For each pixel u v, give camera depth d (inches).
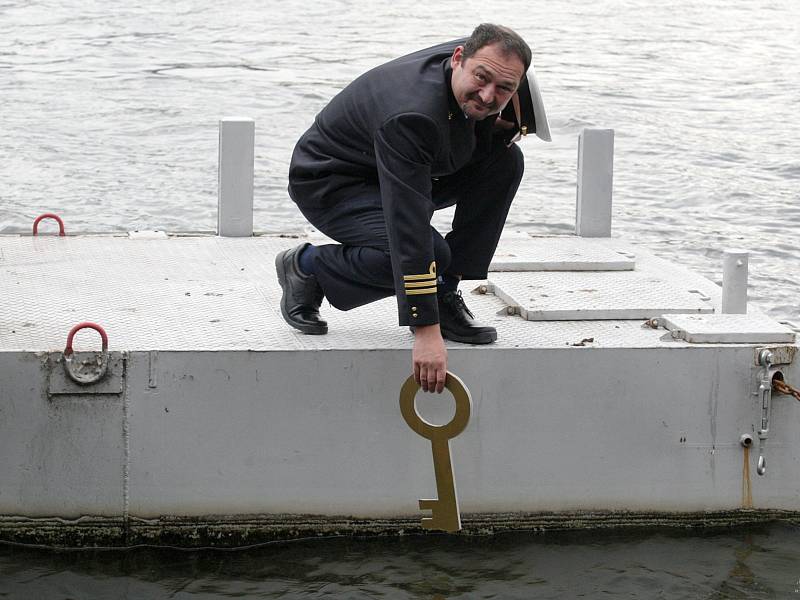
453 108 161.5
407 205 158.7
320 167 174.6
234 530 179.2
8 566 172.4
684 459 185.3
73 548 176.4
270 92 707.4
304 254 183.6
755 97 738.8
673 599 169.3
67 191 441.4
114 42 932.0
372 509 181.2
